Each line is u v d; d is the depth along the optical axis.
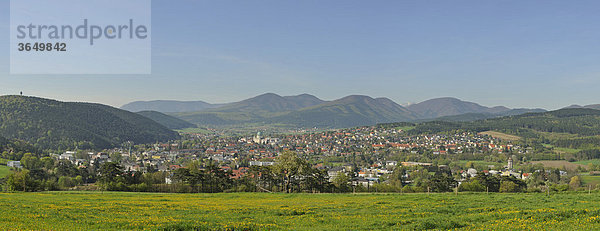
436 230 24.08
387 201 47.62
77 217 29.30
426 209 35.91
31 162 163.25
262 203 47.69
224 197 61.16
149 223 25.98
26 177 90.38
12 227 22.83
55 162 185.12
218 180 101.00
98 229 23.28
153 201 50.66
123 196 61.56
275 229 25.00
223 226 24.92
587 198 43.94
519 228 22.62
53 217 28.81
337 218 31.39
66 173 143.38
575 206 34.47
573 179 133.38
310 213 35.44
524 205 38.09
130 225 24.88
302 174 92.75
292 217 32.56
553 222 24.45
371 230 25.53
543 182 131.12
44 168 162.50
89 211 34.69
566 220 25.36
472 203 41.72
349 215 33.62
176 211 36.00
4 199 48.72
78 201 48.50
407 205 41.94
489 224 25.17
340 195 62.75
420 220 28.45
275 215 34.00
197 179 98.19
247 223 26.70
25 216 28.50
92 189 104.44
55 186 106.19
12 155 182.25
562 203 38.06
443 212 34.38
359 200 50.97
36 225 23.94
